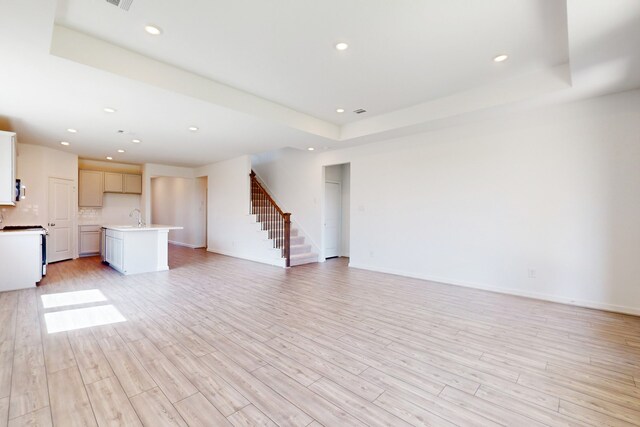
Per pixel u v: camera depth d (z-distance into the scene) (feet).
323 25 8.45
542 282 13.15
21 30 7.29
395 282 16.34
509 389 6.63
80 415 5.70
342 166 25.99
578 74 9.81
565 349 8.49
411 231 17.54
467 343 8.88
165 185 35.78
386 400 6.24
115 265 19.26
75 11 7.84
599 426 5.48
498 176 14.25
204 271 19.08
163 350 8.36
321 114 16.14
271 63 10.61
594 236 11.95
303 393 6.47
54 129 15.85
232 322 10.47
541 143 13.03
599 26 7.30
